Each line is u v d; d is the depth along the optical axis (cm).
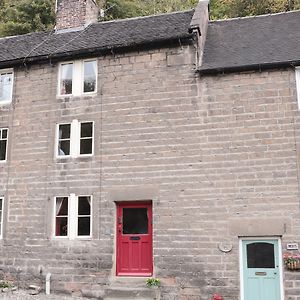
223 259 1296
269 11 2941
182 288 1310
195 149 1382
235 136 1358
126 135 1455
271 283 1262
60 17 1827
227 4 3127
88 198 1468
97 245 1414
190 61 1448
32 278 1451
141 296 1312
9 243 1501
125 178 1427
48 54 1574
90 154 1488
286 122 1330
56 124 1542
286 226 1266
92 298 1373
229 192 1328
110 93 1505
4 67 1642
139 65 1497
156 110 1444
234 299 1266
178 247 1337
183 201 1359
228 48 1510
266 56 1408
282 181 1295
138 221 1427
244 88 1383
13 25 2884
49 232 1466
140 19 1727
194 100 1416
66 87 1577
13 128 1588
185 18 1633
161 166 1400
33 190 1514
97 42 1577
